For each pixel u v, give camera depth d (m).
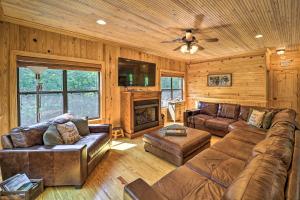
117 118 4.46
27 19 2.76
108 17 2.66
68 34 3.46
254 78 5.11
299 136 1.90
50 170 2.13
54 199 1.97
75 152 2.14
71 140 2.61
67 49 3.50
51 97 3.48
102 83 4.12
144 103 4.64
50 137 2.36
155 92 4.95
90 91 4.05
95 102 4.16
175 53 5.35
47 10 2.45
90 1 2.18
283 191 0.87
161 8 2.35
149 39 3.86
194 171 1.78
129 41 4.03
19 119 3.05
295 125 2.39
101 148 2.89
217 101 5.94
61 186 2.20
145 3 2.22
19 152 2.09
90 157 2.46
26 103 3.15
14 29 2.87
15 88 2.89
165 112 6.20
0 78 2.77
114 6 2.31
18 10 2.45
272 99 5.43
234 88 5.55
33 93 3.23
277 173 0.97
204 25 2.97
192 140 2.85
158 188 1.48
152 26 3.04
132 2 2.20
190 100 6.77
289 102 5.14
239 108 4.50
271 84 5.42
